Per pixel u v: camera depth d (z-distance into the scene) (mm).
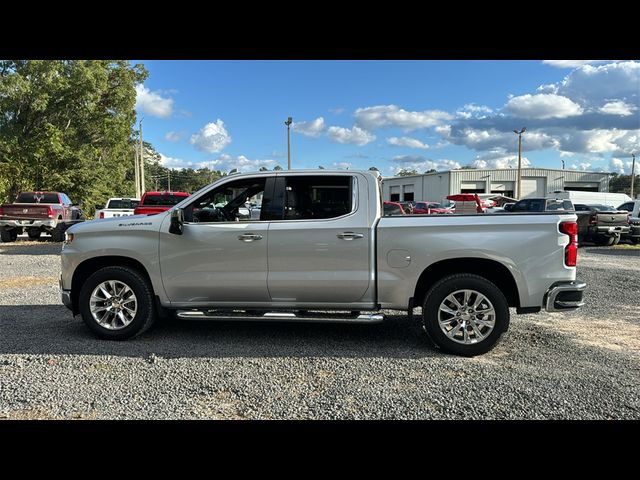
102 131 32062
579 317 6676
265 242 5191
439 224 4969
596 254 14930
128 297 5449
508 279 5027
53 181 28016
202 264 5309
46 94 26703
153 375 4363
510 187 54219
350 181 5227
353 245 5074
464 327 4938
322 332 5867
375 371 4488
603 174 55812
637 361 4797
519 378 4309
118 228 5473
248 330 5949
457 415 3570
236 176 5430
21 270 10992
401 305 5102
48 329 5934
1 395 3895
